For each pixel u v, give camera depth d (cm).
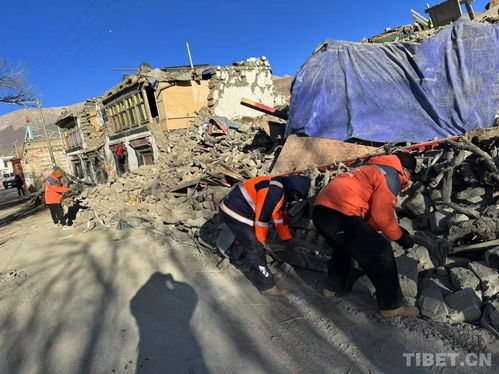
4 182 4278
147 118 1608
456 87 501
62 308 365
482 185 345
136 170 1058
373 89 550
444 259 306
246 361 257
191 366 256
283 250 385
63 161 3522
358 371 234
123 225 694
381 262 264
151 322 320
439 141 416
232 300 346
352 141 517
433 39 537
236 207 328
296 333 283
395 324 271
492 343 234
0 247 707
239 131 1016
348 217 271
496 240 285
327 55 587
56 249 604
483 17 919
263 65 1647
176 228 584
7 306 386
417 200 358
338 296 324
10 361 283
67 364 271
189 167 802
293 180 323
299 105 586
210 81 1523
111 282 418
